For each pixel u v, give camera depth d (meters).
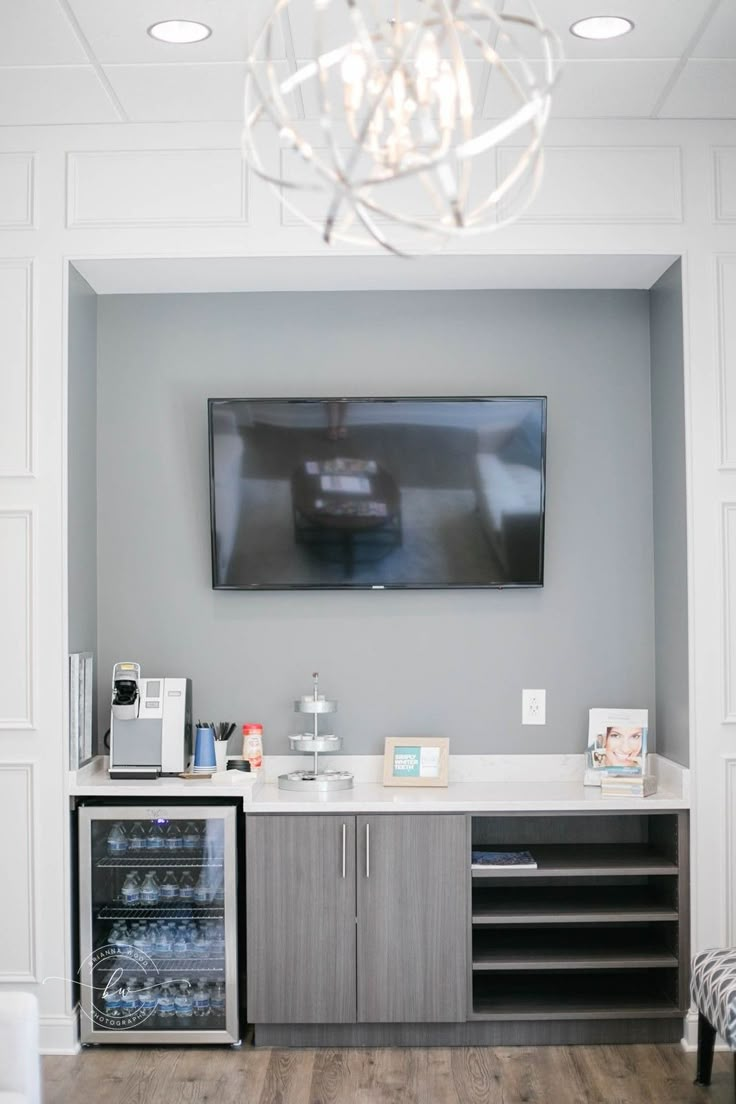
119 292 4.38
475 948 4.04
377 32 2.01
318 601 4.34
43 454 3.96
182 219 3.97
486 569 4.24
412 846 3.86
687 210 3.98
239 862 4.01
